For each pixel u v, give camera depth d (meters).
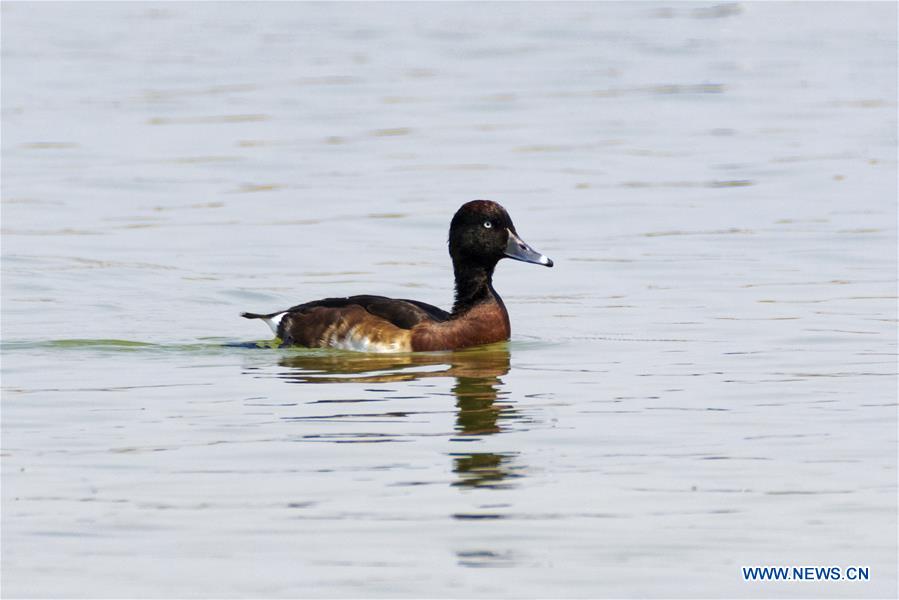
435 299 18.70
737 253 20.94
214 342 16.11
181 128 31.39
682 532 9.75
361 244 21.92
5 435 12.07
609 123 31.98
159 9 49.38
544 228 22.92
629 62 39.72
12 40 42.94
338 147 29.52
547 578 9.02
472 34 44.12
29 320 17.25
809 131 30.81
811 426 12.21
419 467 11.08
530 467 11.09
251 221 23.48
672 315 17.28
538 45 42.31
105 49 41.50
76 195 25.53
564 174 27.02
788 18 47.12
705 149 29.22
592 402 13.06
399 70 38.41
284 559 9.33
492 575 9.08
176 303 18.36
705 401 13.10
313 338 15.68
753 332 16.23
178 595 8.84
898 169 26.95
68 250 21.41
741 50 41.44
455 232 15.70
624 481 10.75
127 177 26.89
